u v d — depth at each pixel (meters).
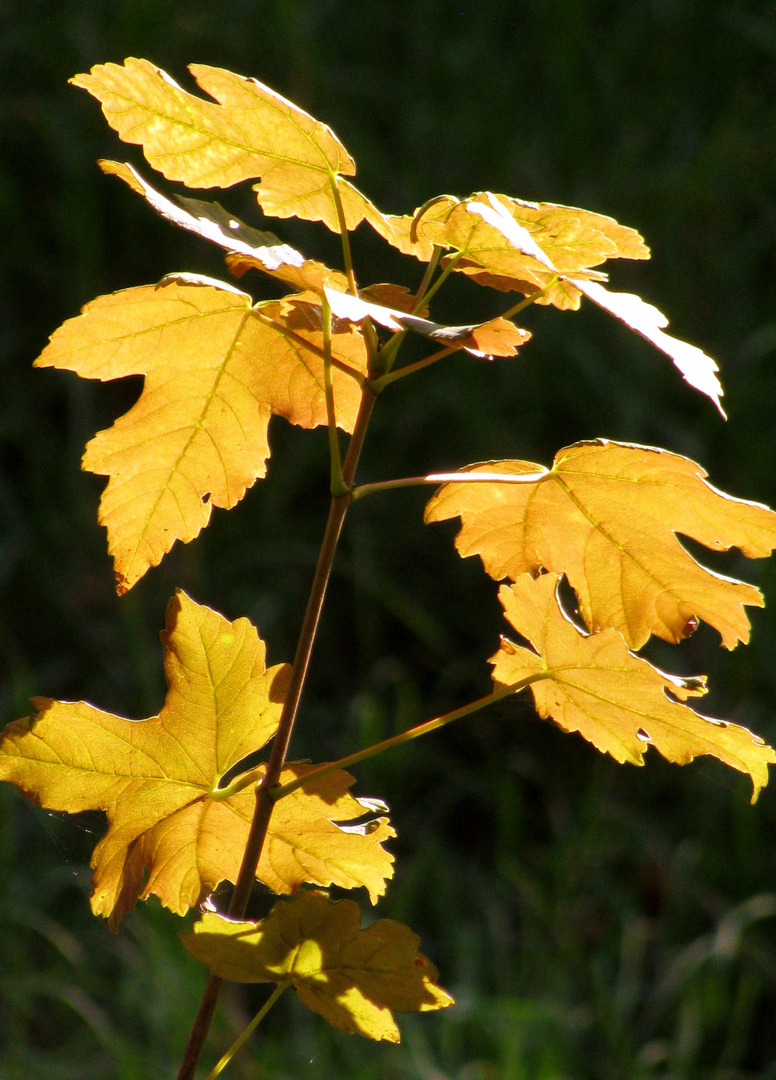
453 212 1.78
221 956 1.75
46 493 4.50
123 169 1.75
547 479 1.81
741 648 4.08
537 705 1.82
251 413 1.83
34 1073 3.00
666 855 3.79
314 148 1.77
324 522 4.45
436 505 1.83
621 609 1.84
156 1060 2.99
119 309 1.80
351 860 1.80
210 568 4.32
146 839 1.80
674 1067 3.13
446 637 4.33
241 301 1.80
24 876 3.54
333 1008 1.76
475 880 3.77
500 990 3.32
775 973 3.50
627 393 4.38
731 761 1.80
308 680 4.27
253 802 1.80
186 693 1.79
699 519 1.81
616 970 3.48
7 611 4.25
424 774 4.10
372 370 1.77
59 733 1.79
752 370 4.52
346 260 1.78
